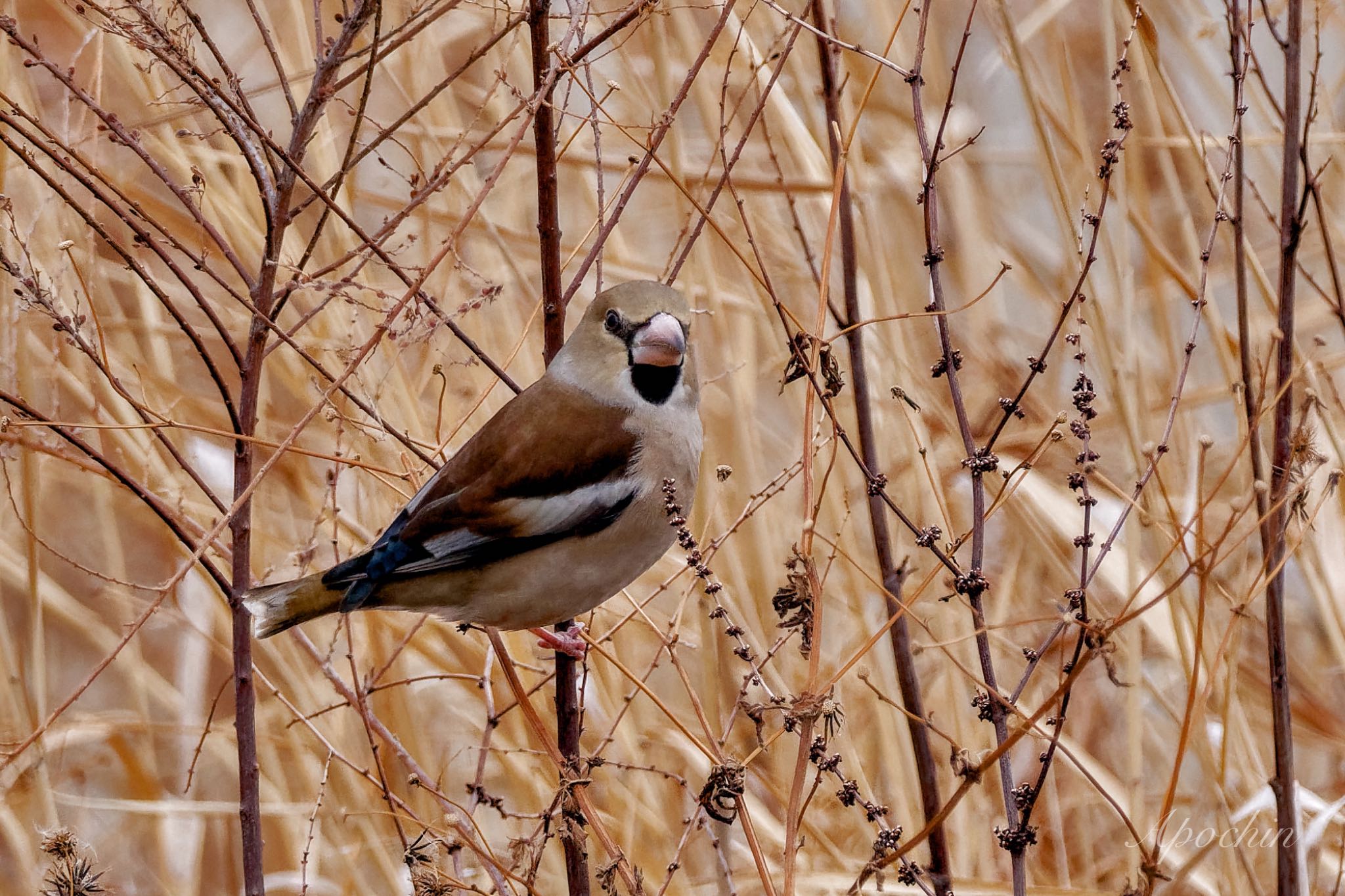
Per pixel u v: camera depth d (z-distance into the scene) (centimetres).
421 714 1073
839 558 1058
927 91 1248
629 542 855
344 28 713
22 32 1094
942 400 1170
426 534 831
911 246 1225
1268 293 985
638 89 1116
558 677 824
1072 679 584
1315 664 1120
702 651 1034
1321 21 1245
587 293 1154
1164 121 1146
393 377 1040
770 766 1067
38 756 968
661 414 862
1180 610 1005
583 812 723
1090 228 1123
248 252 1066
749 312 1150
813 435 807
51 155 669
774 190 1119
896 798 988
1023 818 683
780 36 884
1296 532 916
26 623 1136
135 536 1220
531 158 1201
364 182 1259
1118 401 987
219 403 1180
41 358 1083
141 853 1087
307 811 1016
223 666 1151
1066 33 1350
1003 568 1170
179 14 1004
